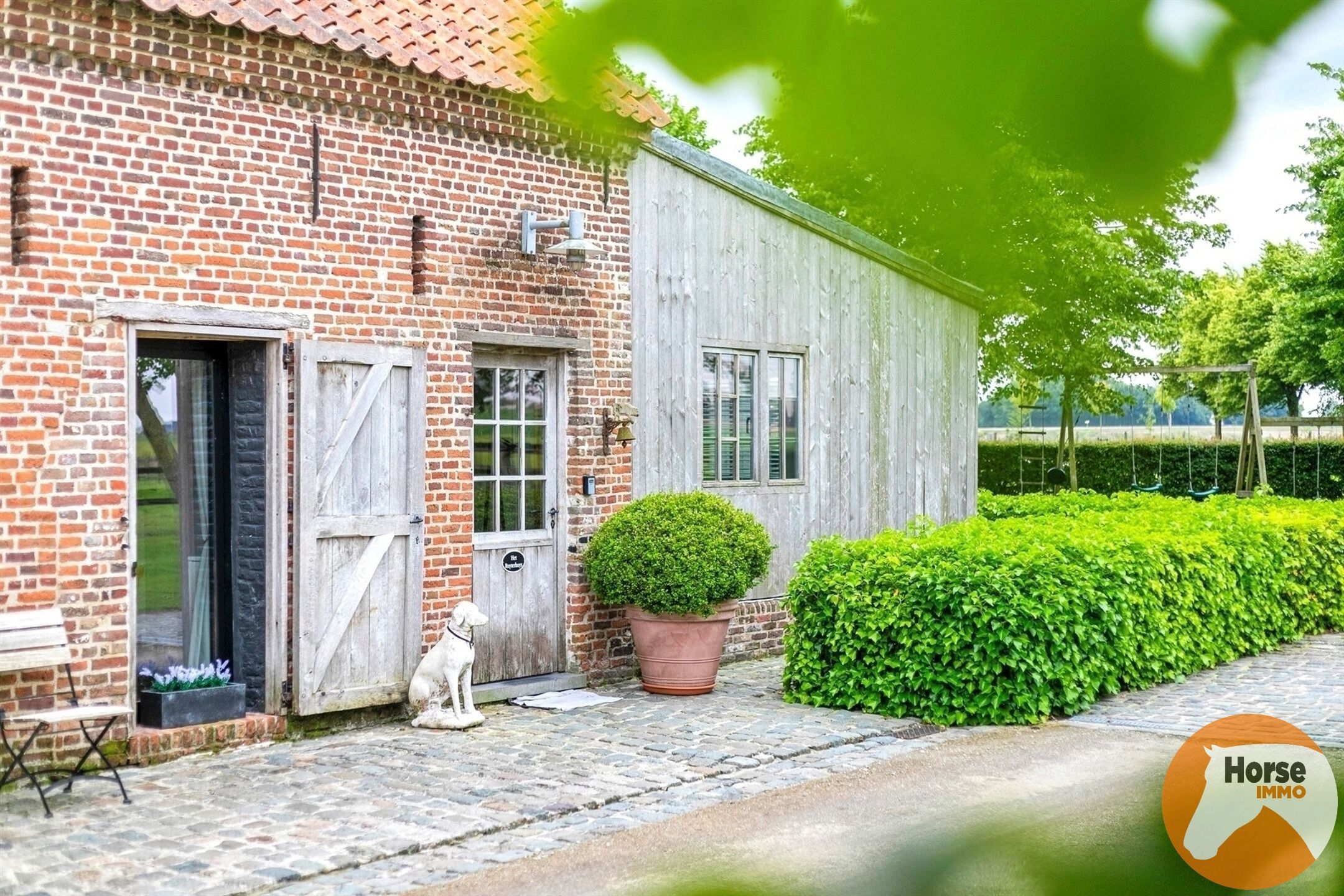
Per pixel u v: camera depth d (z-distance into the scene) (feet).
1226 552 40.96
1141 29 2.29
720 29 2.42
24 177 24.82
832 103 2.48
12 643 23.73
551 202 34.04
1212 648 39.34
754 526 34.60
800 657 33.35
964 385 47.47
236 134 27.66
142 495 27.91
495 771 26.05
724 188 38.96
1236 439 86.94
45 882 19.30
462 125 31.68
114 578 25.67
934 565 32.04
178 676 27.66
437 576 31.30
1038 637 30.73
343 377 29.27
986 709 30.76
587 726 30.32
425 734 29.40
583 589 35.22
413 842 21.29
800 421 41.78
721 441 39.40
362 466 29.58
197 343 28.63
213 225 27.30
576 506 35.06
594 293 35.24
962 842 2.90
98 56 25.45
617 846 21.04
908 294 20.40
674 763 26.78
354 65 29.40
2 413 24.39
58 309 25.07
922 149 2.57
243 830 21.98
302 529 28.43
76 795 24.00
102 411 25.57
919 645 31.17
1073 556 34.12
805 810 22.88
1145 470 88.48
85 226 25.44
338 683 29.04
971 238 2.96
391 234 30.48
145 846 21.09
